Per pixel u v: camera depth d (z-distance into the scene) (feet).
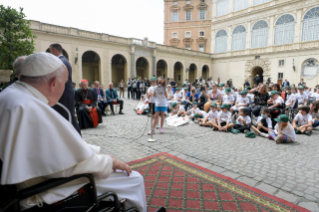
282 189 9.57
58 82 4.35
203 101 31.55
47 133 3.69
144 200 5.62
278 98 21.88
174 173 11.03
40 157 3.64
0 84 16.42
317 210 7.98
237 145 16.42
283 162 12.87
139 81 55.01
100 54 74.59
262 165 12.36
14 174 3.37
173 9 121.90
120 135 19.19
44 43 60.90
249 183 10.09
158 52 92.17
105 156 4.72
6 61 23.47
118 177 5.15
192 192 9.12
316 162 12.91
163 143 16.71
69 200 4.30
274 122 21.88
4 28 23.35
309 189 9.58
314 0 76.84
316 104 22.36
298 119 20.97
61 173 3.92
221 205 8.17
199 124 24.22
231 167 12.01
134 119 27.73
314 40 78.02
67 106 8.51
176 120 25.61
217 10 110.63
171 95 36.40
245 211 7.80
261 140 18.01
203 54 110.63
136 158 13.29
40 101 3.85
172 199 8.55
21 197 3.56
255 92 25.21
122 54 80.64
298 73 83.05
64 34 64.59
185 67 103.60
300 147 16.03
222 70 110.63
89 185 4.48
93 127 22.36
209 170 11.51
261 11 92.43
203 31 117.29
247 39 98.68
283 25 86.22
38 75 4.08
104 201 4.93
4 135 3.51
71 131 3.97
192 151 14.79
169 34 124.98
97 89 30.14
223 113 21.76
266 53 92.07
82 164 4.12
